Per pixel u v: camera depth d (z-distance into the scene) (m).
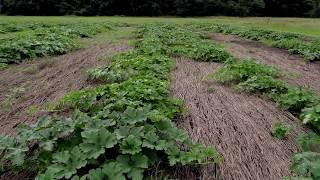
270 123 5.10
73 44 11.74
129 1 45.31
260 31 17.95
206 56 9.75
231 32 18.66
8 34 15.12
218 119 5.14
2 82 7.07
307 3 49.94
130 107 4.33
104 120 4.02
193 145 3.96
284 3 50.31
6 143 3.66
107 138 3.63
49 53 10.17
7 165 3.74
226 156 4.07
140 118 4.13
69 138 3.97
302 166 3.28
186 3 46.00
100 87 5.64
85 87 6.70
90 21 27.70
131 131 3.80
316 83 7.72
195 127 4.82
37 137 3.72
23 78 7.41
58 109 5.36
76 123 3.96
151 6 45.59
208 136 4.57
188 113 5.32
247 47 13.35
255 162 3.99
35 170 3.62
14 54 9.21
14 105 5.67
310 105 5.43
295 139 4.61
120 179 3.20
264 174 3.76
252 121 5.13
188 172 3.69
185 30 18.03
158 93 5.60
